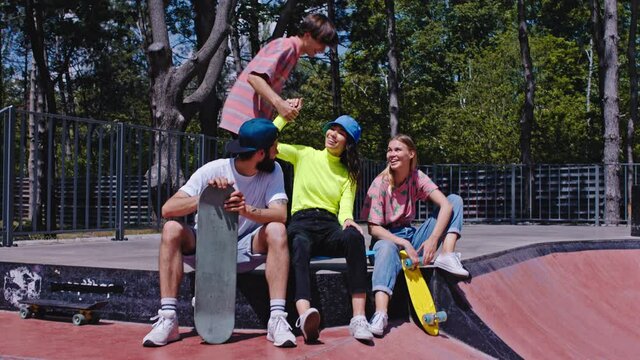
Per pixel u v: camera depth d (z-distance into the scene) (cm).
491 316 432
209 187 312
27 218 1545
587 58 3133
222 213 315
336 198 373
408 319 397
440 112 2741
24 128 649
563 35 3300
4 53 3033
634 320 562
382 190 414
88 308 361
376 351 332
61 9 2142
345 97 2681
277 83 401
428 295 385
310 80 2670
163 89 1451
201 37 1797
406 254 380
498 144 2528
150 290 372
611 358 450
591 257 691
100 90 2866
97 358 284
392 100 1755
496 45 3109
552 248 664
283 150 390
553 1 3070
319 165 378
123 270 380
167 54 1451
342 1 2267
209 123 1819
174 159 986
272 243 327
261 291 355
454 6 3212
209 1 1783
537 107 2662
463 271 405
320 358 300
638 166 1483
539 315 489
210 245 313
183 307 365
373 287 361
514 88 2602
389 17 1764
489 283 474
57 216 1563
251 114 400
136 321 374
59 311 382
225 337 316
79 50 2659
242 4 1952
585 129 2688
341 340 331
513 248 573
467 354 374
